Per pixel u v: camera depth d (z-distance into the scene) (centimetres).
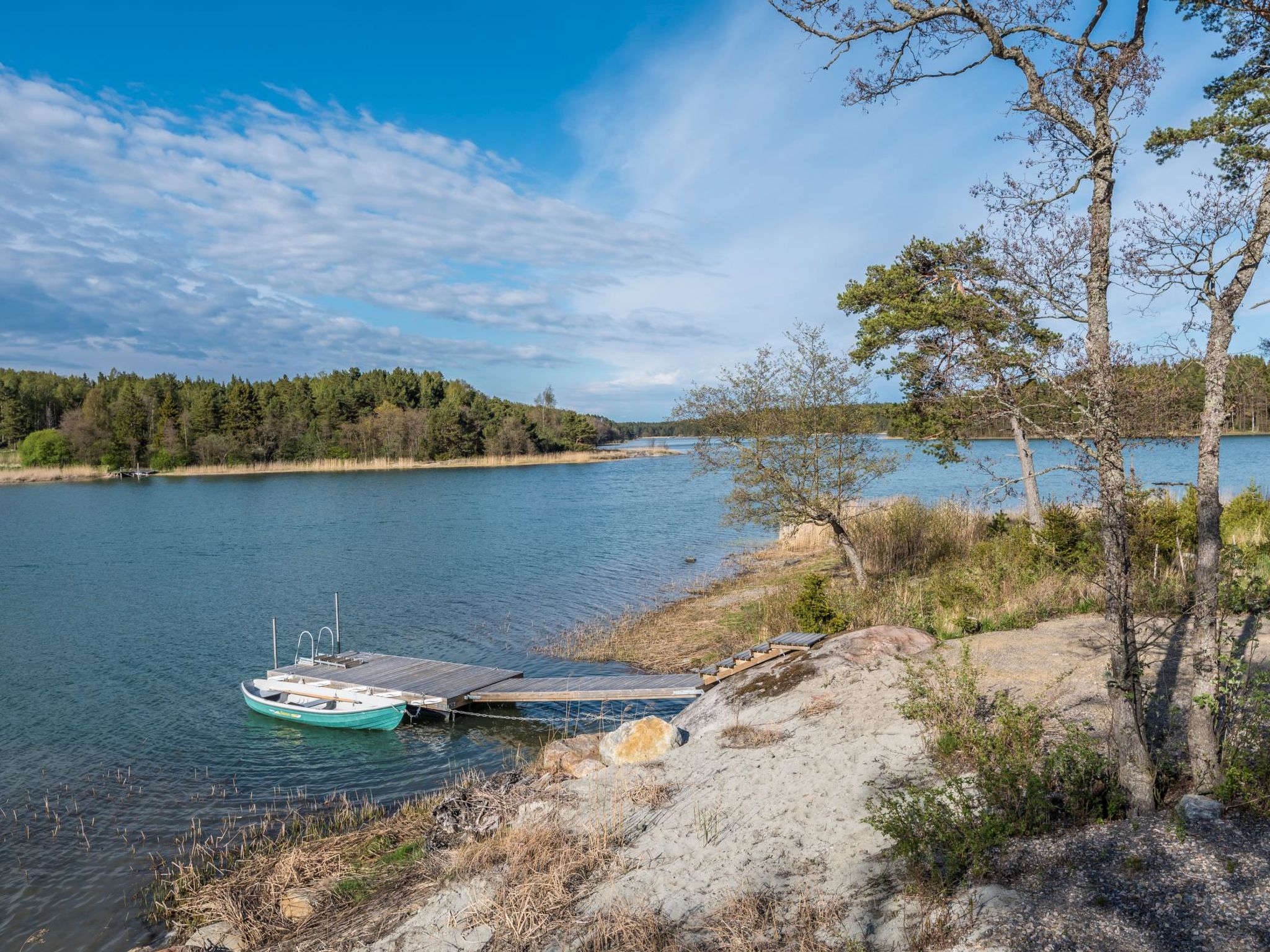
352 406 11356
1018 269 727
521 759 1266
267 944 777
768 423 1911
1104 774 670
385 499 5891
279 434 10012
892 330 1900
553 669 1692
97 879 945
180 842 1030
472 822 930
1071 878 544
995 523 2209
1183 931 465
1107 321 617
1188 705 859
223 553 3403
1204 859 521
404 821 1018
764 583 2373
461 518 4578
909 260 1944
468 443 11131
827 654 1234
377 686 1510
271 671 1653
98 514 5047
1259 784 586
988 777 673
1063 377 698
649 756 1040
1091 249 623
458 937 680
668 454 13438
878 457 1931
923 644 1245
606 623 2064
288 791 1182
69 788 1198
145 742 1377
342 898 841
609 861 769
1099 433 616
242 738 1395
